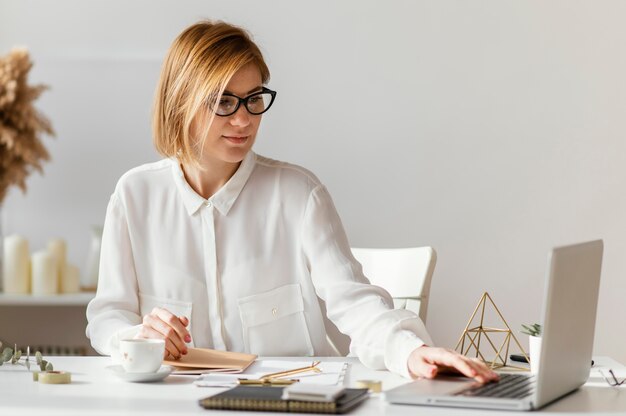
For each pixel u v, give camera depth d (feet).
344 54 12.02
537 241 11.94
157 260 6.91
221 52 6.30
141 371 5.23
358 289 6.38
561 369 4.67
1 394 4.85
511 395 4.58
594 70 11.91
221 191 6.88
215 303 6.84
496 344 11.90
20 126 11.35
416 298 7.51
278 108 12.07
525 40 11.92
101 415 4.32
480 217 11.98
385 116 12.01
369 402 4.62
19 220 12.37
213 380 5.24
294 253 6.98
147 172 7.09
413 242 12.01
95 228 11.98
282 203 6.98
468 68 11.98
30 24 12.32
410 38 11.98
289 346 6.89
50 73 12.30
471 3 11.93
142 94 12.25
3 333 12.35
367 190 12.04
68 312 12.38
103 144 12.29
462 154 11.98
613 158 11.89
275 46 12.07
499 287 11.96
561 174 11.94
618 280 11.91
